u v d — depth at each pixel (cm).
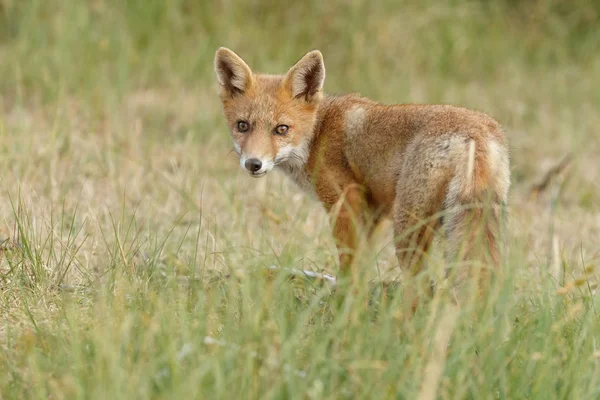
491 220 868
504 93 2177
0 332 824
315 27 2197
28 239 988
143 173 1465
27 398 681
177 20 2119
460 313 758
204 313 798
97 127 1655
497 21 2402
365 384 687
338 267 1048
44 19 2006
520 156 1783
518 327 797
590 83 2252
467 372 713
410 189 911
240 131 1052
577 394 699
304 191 1084
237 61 1055
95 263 1041
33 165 1355
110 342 693
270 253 1003
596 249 1250
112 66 1991
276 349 736
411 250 904
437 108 939
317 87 1041
